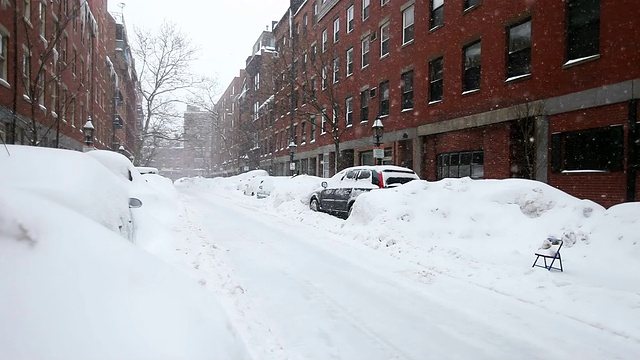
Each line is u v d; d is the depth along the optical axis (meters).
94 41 31.45
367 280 6.35
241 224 12.21
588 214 8.27
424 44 20.27
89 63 29.55
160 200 11.14
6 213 2.49
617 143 11.63
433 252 7.79
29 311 2.03
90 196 4.60
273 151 46.12
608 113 11.88
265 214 15.09
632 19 11.23
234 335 2.67
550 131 13.62
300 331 4.43
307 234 10.45
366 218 10.38
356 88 27.38
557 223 8.27
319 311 5.03
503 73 15.50
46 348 1.90
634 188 11.18
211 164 97.62
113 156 10.68
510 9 15.22
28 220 2.51
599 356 3.95
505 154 15.42
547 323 4.73
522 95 14.65
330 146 31.45
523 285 5.91
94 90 31.45
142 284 2.47
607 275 6.12
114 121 42.78
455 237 8.78
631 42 11.23
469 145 17.52
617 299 5.10
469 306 5.27
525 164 14.91
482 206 9.48
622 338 4.32
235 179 34.38
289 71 30.97
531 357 3.94
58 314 2.05
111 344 1.99
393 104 23.06
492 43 16.05
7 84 15.32
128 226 5.55
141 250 2.92
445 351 4.04
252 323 4.49
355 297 5.57
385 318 4.85
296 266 7.15
